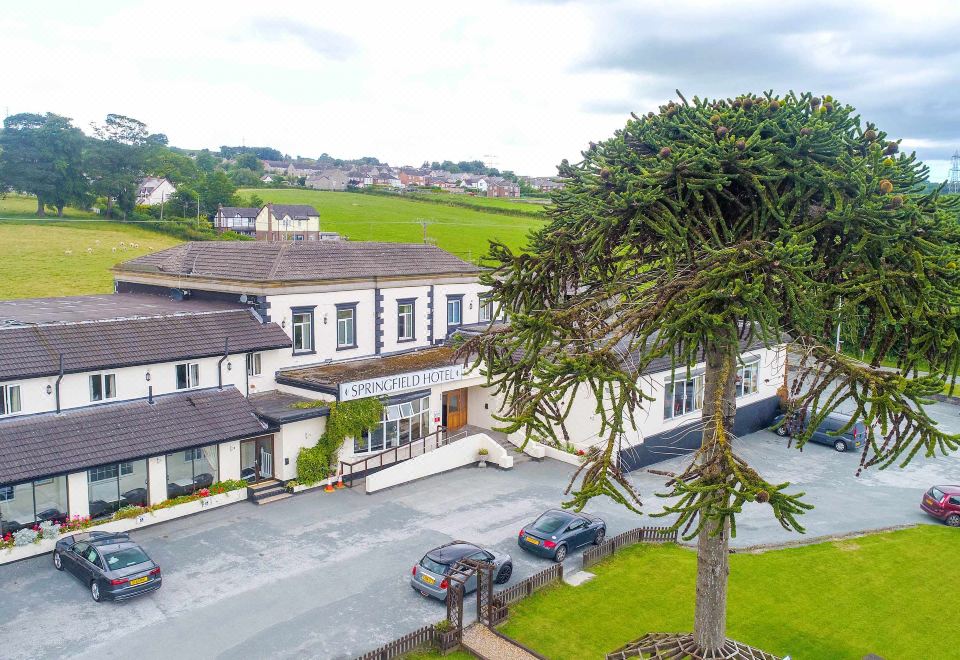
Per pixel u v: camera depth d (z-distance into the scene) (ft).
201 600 65.62
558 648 59.77
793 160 40.86
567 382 36.63
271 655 57.31
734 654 43.86
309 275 107.14
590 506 91.91
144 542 77.30
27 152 297.94
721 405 35.58
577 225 43.80
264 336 100.07
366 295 114.11
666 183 41.29
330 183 573.74
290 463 92.53
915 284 36.45
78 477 76.64
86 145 328.70
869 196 37.37
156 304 111.34
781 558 78.33
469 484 98.17
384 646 56.18
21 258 226.38
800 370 39.96
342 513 86.84
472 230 314.76
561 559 75.51
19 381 76.84
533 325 39.68
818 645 61.52
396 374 102.06
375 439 100.99
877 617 66.49
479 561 62.69
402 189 549.54
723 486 32.12
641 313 38.09
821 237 41.52
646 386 105.91
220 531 80.64
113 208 320.29
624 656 44.42
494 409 117.29
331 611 64.23
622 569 74.79
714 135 42.73
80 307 107.65
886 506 94.48
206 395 91.66
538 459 109.09
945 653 61.00
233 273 109.29
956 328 36.17
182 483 85.51
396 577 70.95
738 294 34.19
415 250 128.88
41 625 60.59
